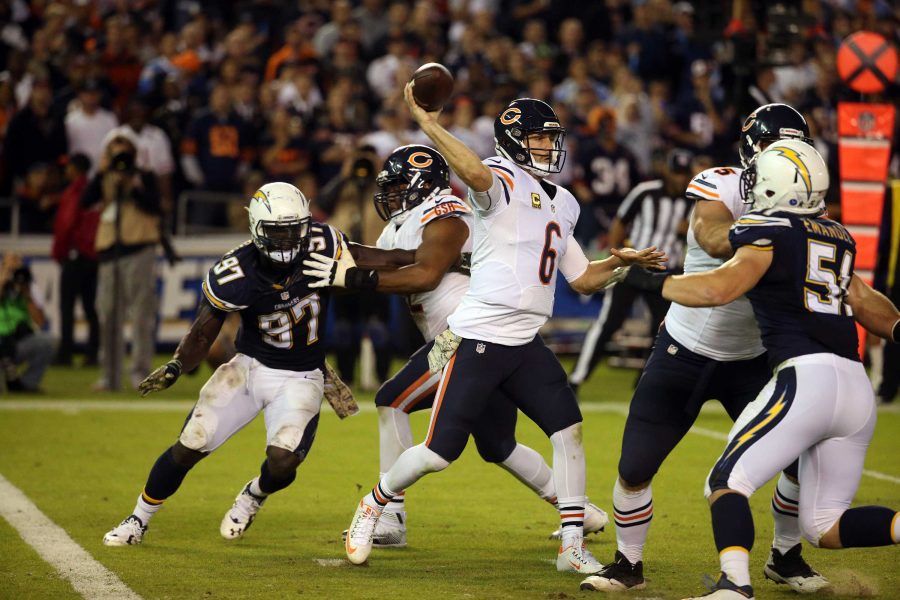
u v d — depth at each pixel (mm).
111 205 38875
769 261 15469
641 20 60312
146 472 26000
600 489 24625
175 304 47750
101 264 39156
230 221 47969
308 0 60281
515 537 20516
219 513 22109
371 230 38906
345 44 54438
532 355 18297
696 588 16969
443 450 17781
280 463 18562
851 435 15484
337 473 26312
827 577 17594
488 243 17891
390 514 19734
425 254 19266
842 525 15391
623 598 16344
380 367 39781
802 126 17438
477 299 17969
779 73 55719
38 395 38125
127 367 44750
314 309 19078
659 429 17156
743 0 37625
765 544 20016
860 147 32719
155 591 16406
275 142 48500
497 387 18281
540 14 62781
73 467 26422
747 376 17516
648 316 45344
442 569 18125
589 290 18547
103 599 15930
